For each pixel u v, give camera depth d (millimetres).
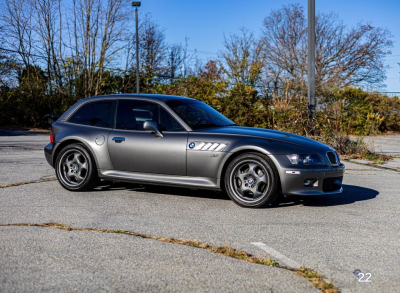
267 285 2910
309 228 4426
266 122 16344
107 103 6402
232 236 4086
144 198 5871
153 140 5777
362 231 4336
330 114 13711
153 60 42938
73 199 5734
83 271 3127
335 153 5656
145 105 6102
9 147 13453
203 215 4938
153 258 3416
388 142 20734
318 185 5262
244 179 5344
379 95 32375
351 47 43500
